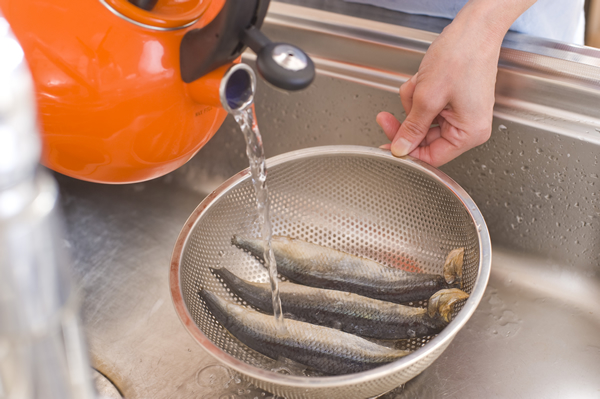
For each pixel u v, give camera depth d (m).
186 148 0.52
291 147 0.92
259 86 0.88
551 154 0.73
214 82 0.43
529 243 0.83
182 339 0.77
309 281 0.76
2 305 0.21
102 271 0.88
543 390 0.69
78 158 0.49
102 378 0.72
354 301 0.72
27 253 0.20
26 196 0.19
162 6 0.44
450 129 0.72
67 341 0.25
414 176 0.72
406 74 0.77
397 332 0.69
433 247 0.75
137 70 0.43
